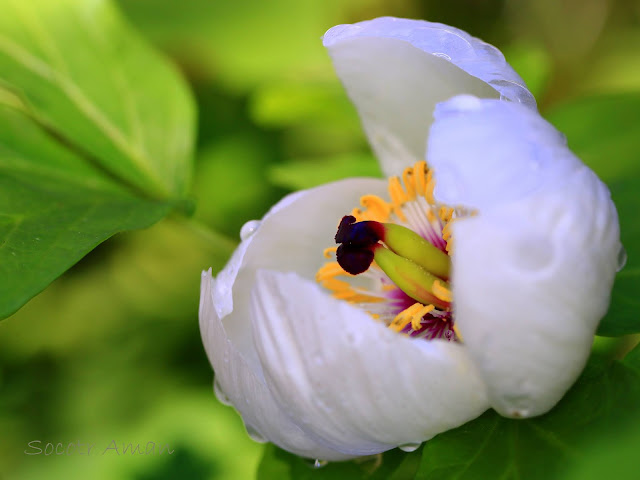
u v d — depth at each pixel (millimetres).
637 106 320
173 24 435
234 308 264
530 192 229
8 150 295
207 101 458
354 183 272
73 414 399
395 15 471
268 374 243
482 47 251
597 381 240
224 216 438
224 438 378
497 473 238
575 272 229
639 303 255
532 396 234
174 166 306
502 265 228
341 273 267
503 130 233
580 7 503
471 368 235
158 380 405
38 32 304
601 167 312
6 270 253
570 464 233
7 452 388
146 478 372
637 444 226
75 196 285
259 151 459
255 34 439
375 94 273
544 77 374
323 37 267
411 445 245
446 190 230
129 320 425
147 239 435
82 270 433
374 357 234
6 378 401
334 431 241
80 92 306
